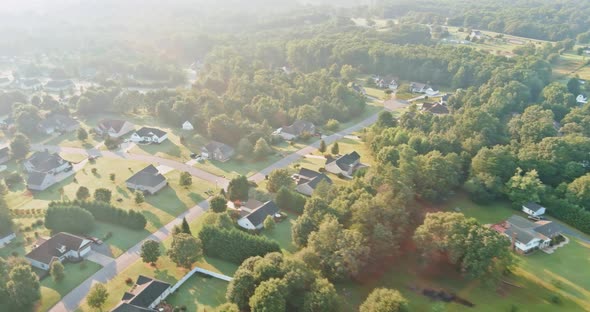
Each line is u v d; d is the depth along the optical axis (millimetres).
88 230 105938
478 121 148625
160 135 163750
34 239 104125
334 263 85625
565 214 115562
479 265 84000
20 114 172500
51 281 89062
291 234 106250
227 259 94750
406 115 164625
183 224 98688
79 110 192750
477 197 121188
